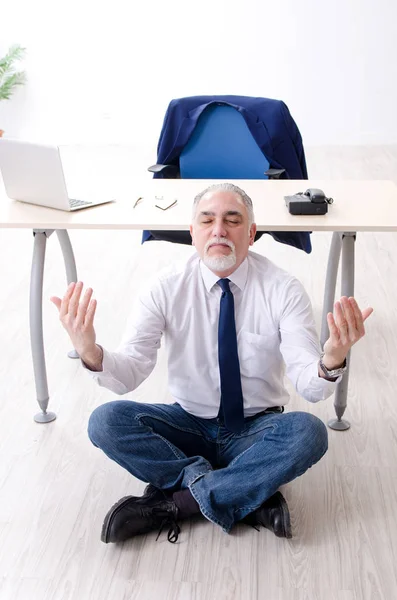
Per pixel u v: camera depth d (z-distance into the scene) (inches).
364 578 85.4
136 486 102.3
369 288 165.2
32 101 314.0
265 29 299.1
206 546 90.6
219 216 90.1
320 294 162.2
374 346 139.1
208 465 93.3
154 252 191.0
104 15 300.7
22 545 91.5
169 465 92.8
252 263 95.9
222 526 90.5
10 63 299.1
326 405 120.6
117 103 313.9
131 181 130.1
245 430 95.7
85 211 113.5
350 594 83.1
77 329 83.0
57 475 104.7
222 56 303.7
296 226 106.3
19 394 125.4
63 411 120.3
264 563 87.7
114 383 90.1
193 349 95.5
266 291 94.2
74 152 301.9
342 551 89.5
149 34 302.5
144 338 95.0
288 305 93.4
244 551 89.7
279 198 119.7
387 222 107.0
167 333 96.7
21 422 117.6
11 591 84.4
